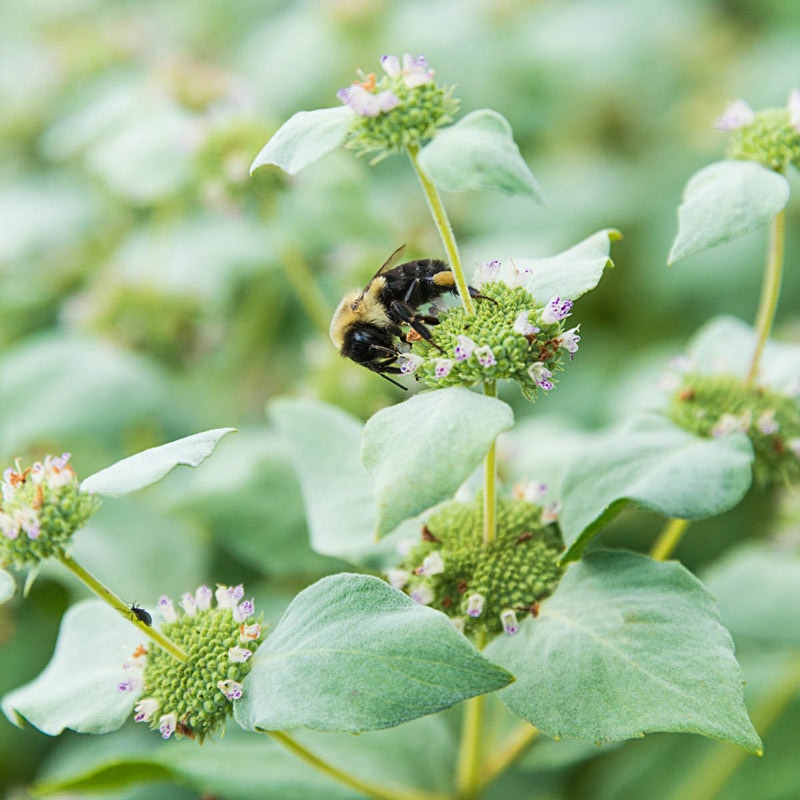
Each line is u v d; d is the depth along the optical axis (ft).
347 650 1.17
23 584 1.53
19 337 1.96
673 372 1.34
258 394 1.87
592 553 1.23
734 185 1.23
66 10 2.87
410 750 1.34
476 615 1.23
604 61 2.57
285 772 1.32
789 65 2.52
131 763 1.29
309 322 1.95
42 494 1.18
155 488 1.56
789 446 1.30
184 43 2.69
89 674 1.23
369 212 1.55
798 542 1.44
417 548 1.26
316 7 2.56
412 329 1.22
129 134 1.69
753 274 2.14
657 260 2.20
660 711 1.18
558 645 1.20
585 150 2.52
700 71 2.71
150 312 1.76
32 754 1.55
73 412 1.63
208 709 1.20
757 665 1.51
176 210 1.91
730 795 1.48
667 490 1.24
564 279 1.22
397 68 1.19
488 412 1.17
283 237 1.55
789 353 1.35
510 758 1.33
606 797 1.49
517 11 2.70
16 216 2.02
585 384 1.94
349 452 1.33
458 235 1.98
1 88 2.53
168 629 1.22
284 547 1.40
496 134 1.16
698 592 1.21
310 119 1.19
